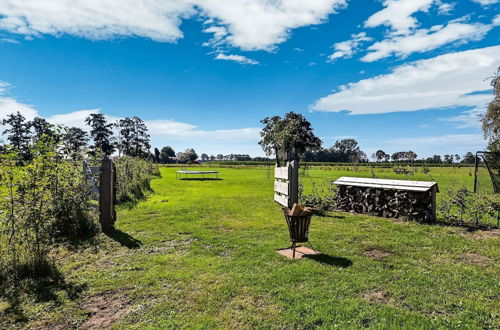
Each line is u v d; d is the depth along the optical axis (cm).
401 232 618
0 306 314
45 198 512
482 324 279
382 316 291
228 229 655
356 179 917
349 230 635
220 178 2441
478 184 1348
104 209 638
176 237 588
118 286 364
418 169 4475
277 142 2298
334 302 318
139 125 5550
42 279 379
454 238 566
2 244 415
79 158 697
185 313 302
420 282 367
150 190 1440
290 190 894
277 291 344
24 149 522
